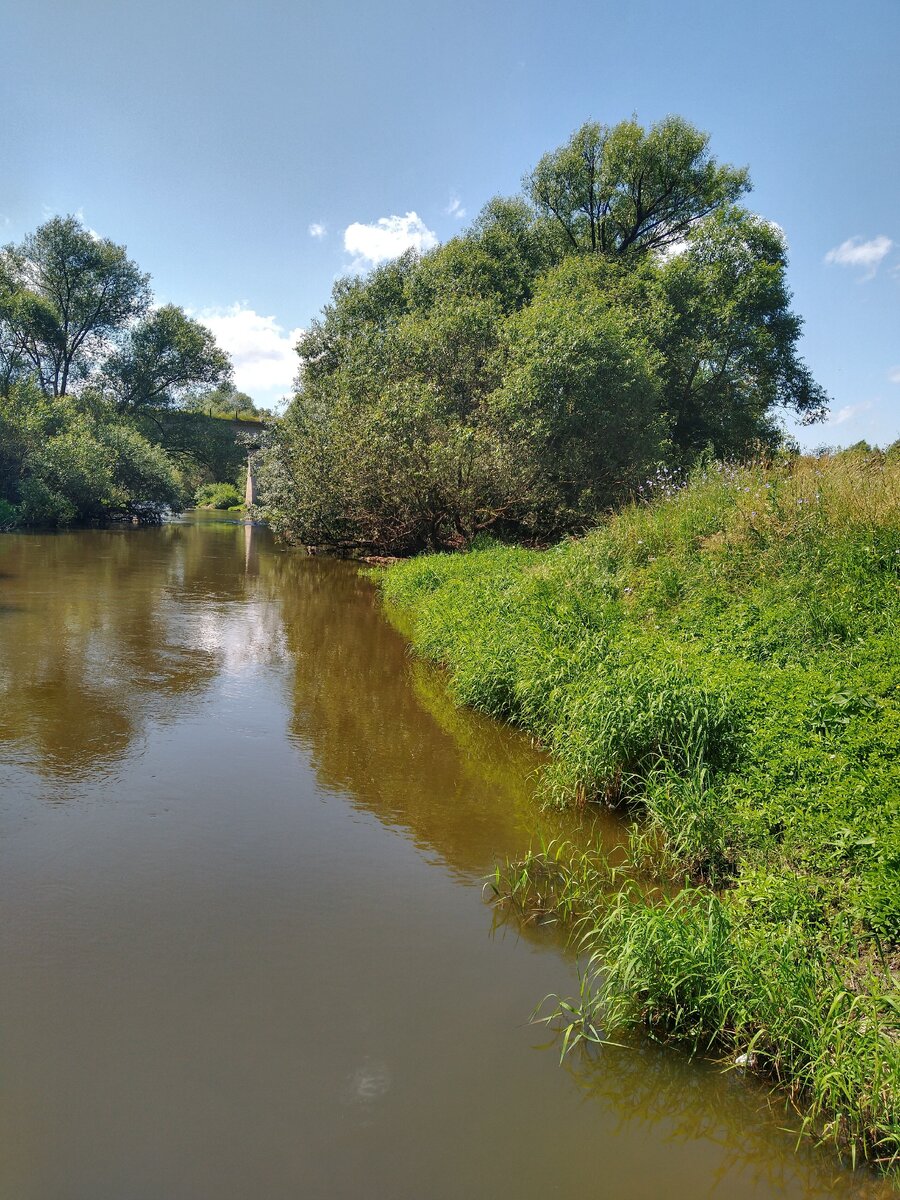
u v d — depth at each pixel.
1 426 30.77
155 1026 3.28
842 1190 2.63
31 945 3.81
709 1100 3.01
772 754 5.02
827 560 7.96
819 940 3.64
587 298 21.80
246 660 10.04
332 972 3.70
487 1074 3.09
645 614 8.48
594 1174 2.64
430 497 20.11
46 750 6.49
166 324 43.94
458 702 8.27
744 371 26.92
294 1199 2.49
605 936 4.06
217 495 59.22
